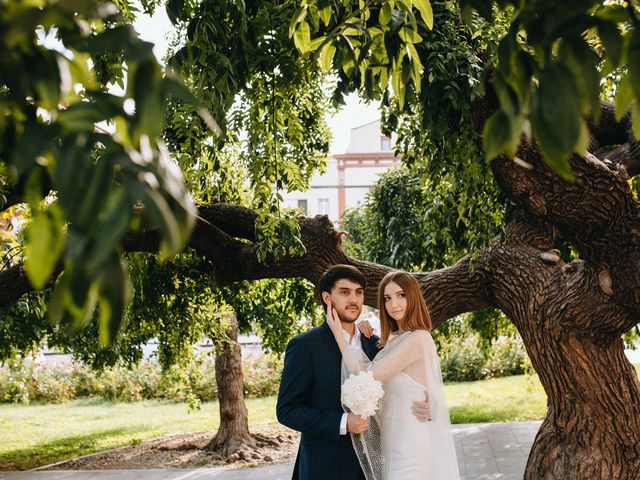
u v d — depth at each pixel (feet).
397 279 11.38
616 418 14.93
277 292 26.96
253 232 19.65
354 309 11.06
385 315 11.58
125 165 2.61
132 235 17.13
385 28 6.80
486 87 13.09
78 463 29.04
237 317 29.84
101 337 2.57
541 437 15.71
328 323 10.98
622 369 15.14
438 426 10.79
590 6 3.40
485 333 31.68
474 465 24.57
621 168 13.56
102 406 50.21
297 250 15.11
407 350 10.84
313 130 17.57
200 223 18.56
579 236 13.97
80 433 38.86
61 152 2.62
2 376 54.03
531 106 3.10
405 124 14.82
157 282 23.65
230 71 11.63
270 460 27.40
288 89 13.33
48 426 41.96
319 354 10.73
